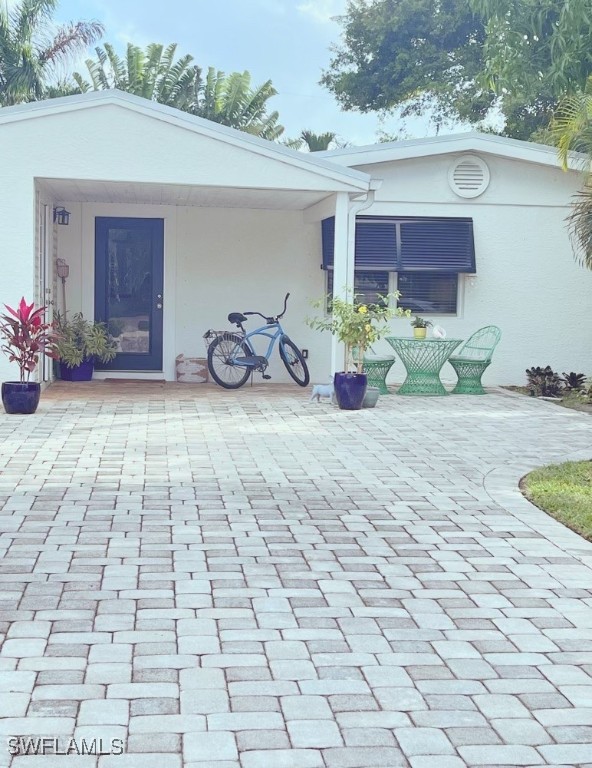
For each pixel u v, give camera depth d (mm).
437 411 10695
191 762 2988
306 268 13625
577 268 13578
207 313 13594
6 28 24078
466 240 13266
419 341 11969
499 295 13555
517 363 13672
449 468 7516
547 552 5293
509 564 5062
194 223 13484
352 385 10547
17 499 6176
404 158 12961
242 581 4684
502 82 15289
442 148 13016
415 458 7895
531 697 3492
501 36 15008
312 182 10891
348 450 8188
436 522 5883
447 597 4535
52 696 3396
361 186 10977
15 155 10391
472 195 13305
